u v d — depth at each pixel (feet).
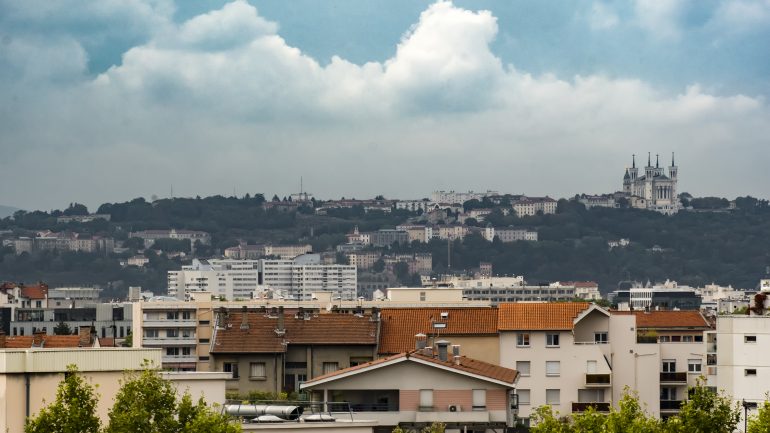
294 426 463.42
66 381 395.14
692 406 496.23
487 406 620.08
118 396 403.13
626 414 495.82
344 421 478.59
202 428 396.78
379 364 616.39
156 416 400.67
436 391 618.03
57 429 386.73
